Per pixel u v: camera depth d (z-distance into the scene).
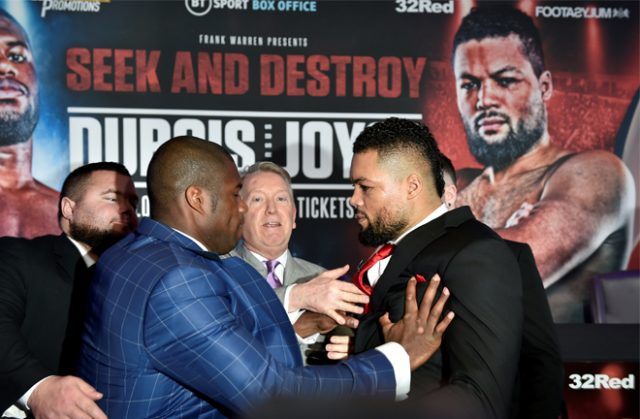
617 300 4.07
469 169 4.12
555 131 4.14
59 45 3.90
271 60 4.04
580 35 4.15
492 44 4.12
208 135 4.02
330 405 0.87
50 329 2.32
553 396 2.11
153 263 1.62
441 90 4.11
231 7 4.01
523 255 2.21
